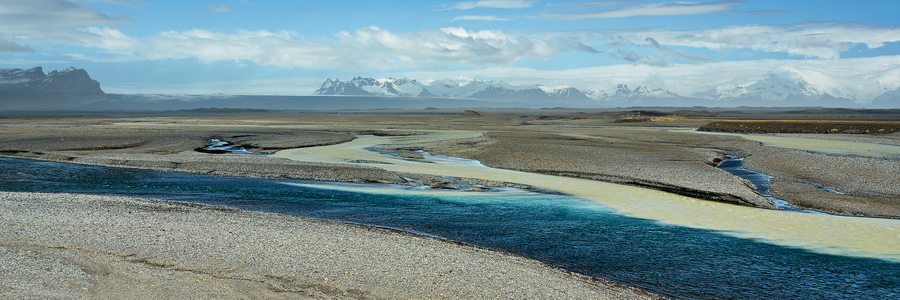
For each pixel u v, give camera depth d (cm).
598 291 1603
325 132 9850
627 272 1831
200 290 1475
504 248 2106
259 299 1430
